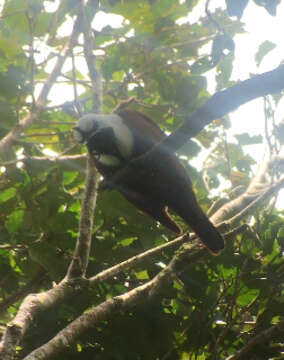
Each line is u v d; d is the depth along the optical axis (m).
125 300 3.88
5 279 4.60
